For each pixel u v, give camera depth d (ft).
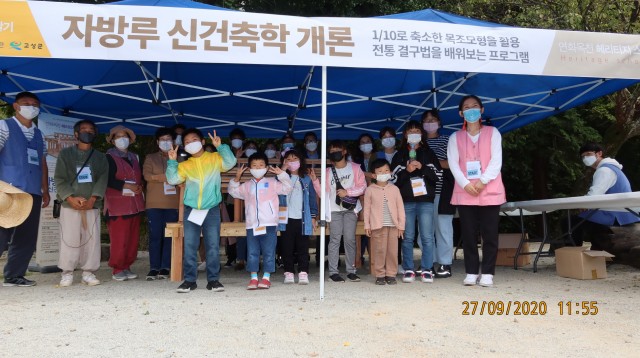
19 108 17.78
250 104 26.04
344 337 10.59
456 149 17.95
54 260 23.22
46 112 24.80
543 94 23.98
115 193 19.29
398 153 19.15
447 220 19.56
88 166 18.26
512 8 35.50
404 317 12.33
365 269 23.48
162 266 20.90
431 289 16.65
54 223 23.31
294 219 18.53
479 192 17.31
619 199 16.56
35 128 18.60
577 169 41.96
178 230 19.36
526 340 10.48
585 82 21.91
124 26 14.35
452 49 15.92
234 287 17.60
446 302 14.21
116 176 19.10
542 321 12.07
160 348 9.88
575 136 40.22
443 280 19.08
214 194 16.39
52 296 15.75
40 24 14.02
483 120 28.35
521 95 24.08
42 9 14.12
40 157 18.60
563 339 10.55
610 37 17.13
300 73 22.31
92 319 12.30
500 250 24.50
